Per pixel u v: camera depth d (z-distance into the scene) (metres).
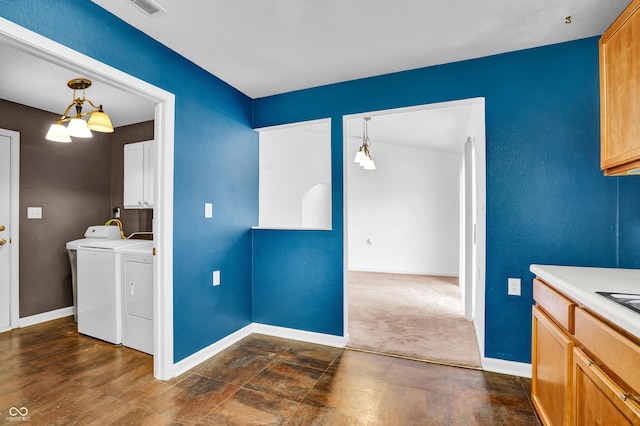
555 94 2.08
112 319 2.70
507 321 2.18
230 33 1.97
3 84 2.64
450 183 5.91
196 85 2.37
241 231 2.90
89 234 3.36
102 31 1.71
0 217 3.02
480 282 2.52
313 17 1.80
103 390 1.98
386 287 4.91
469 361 2.37
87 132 2.45
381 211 6.38
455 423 1.66
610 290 1.23
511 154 2.17
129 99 2.97
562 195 2.06
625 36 1.44
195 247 2.37
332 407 1.81
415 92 2.44
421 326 3.14
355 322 3.26
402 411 1.77
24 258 3.18
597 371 1.10
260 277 3.00
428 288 4.84
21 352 2.54
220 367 2.29
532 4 1.68
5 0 1.33
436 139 4.80
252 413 1.75
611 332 1.01
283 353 2.53
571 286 1.30
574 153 2.04
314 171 6.24
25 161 3.19
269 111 2.99
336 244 2.70
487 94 2.23
